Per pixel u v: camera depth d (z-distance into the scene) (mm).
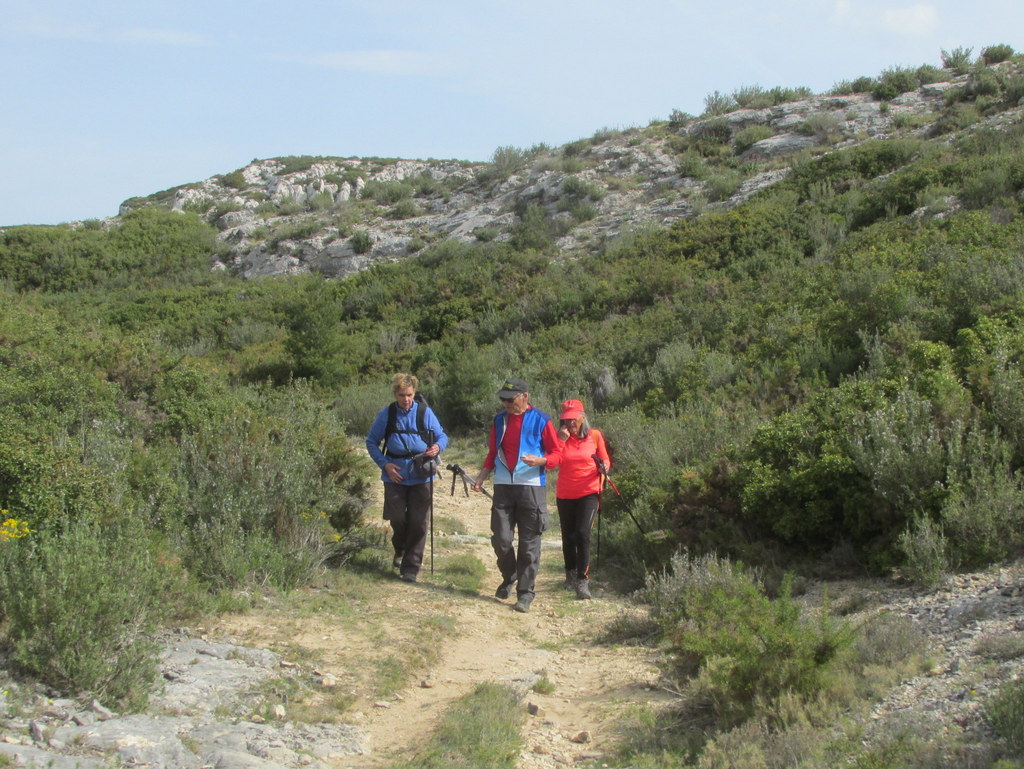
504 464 6992
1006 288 10086
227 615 5559
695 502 7801
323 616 5898
